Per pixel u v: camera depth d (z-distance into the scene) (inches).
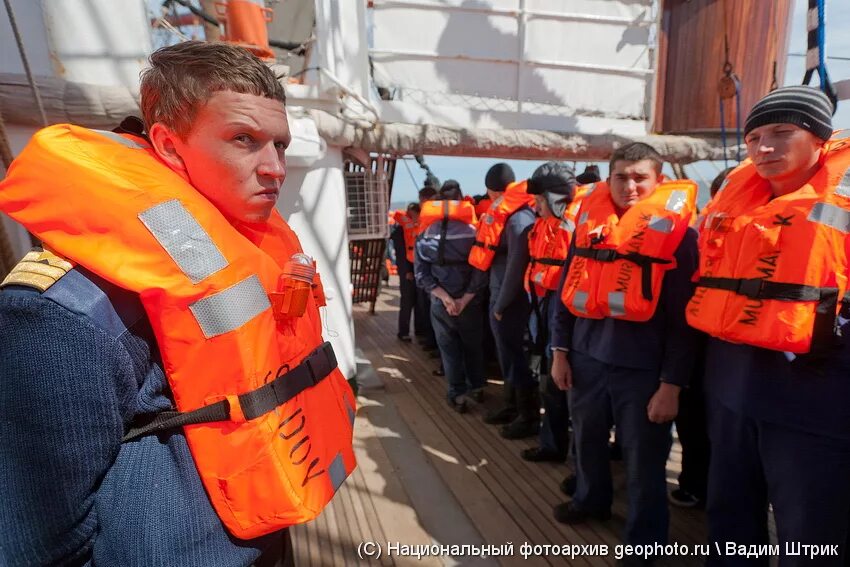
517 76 177.0
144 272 27.5
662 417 70.1
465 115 172.1
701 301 60.8
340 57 132.1
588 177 167.5
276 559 40.4
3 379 26.0
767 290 52.9
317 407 35.4
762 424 58.2
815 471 53.9
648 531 75.6
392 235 231.9
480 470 113.0
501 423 137.4
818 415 53.2
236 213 33.3
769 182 59.3
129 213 27.9
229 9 110.7
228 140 30.4
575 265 78.8
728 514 66.3
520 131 173.9
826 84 68.8
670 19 188.2
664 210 70.8
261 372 30.3
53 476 26.8
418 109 167.2
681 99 187.6
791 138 52.4
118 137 32.1
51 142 28.8
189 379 29.4
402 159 233.8
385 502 101.0
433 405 151.9
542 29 176.1
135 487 29.7
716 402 64.9
